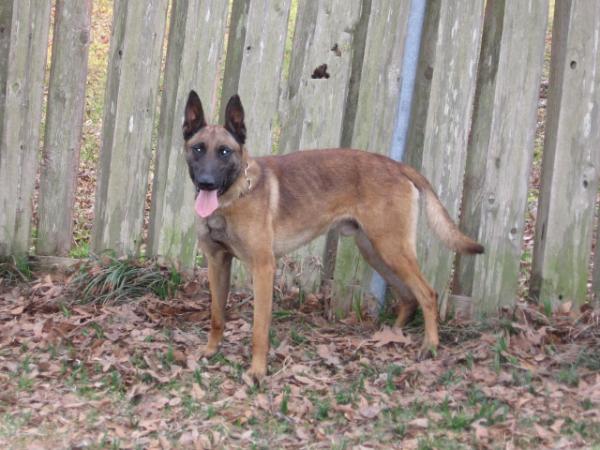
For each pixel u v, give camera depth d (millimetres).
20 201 4086
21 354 3484
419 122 3842
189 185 3941
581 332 3551
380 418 3104
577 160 3658
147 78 3932
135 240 4031
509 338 3547
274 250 3545
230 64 3947
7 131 4043
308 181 3582
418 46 3697
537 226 3775
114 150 3994
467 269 3844
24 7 3975
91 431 3057
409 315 3768
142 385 3275
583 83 3621
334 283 3869
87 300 3889
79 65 3998
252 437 3021
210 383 3312
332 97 3814
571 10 3588
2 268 4082
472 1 3645
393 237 3604
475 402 3158
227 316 3834
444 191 3734
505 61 3650
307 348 3588
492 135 3691
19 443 2998
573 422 3035
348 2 3768
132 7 3906
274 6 3820
